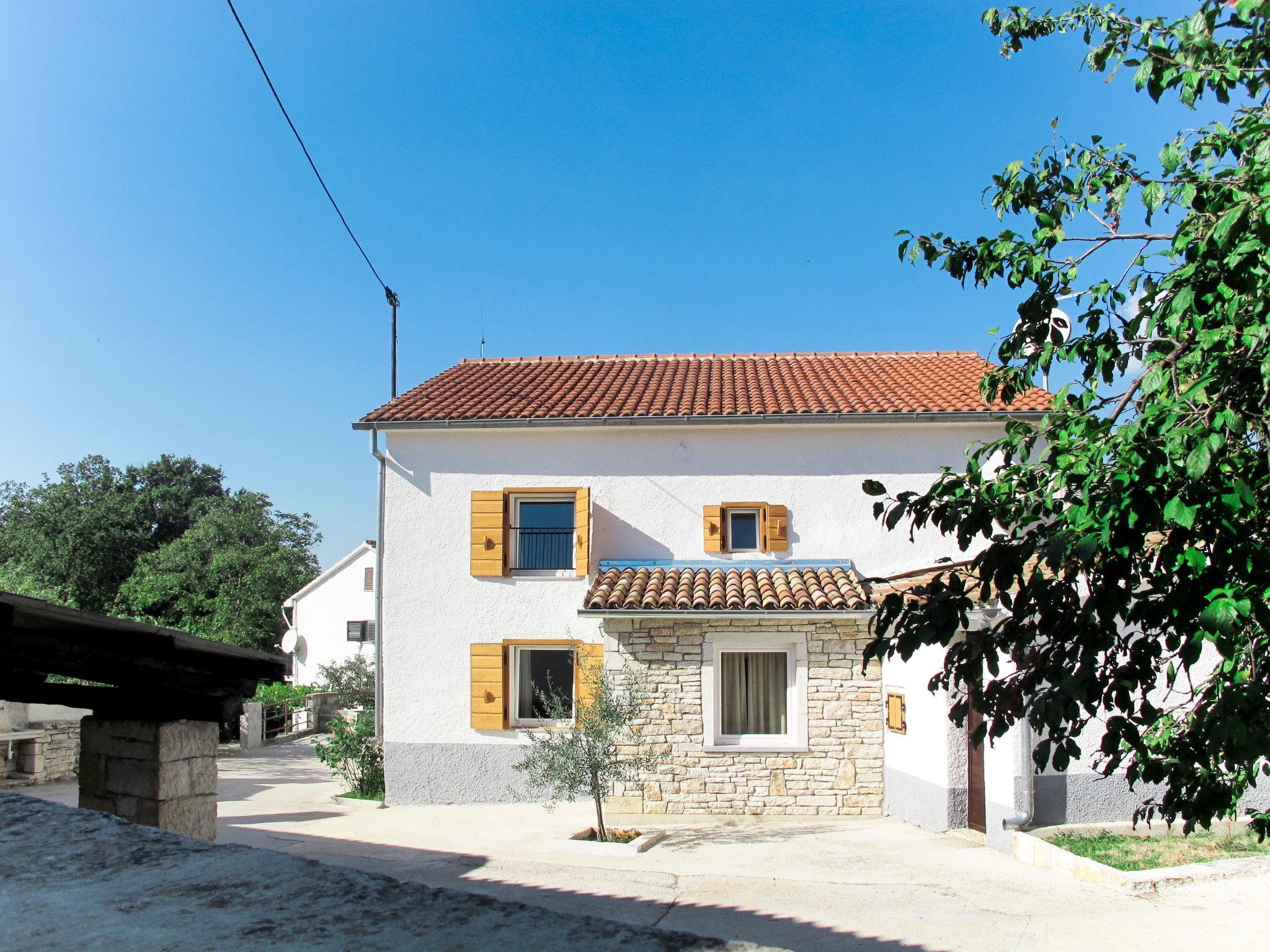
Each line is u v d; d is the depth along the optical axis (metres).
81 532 45.09
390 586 14.95
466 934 1.75
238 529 42.78
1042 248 4.46
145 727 5.82
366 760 15.24
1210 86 4.16
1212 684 3.66
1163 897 7.89
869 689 12.92
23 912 1.87
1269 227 3.15
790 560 14.71
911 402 15.03
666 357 19.59
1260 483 3.12
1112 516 2.85
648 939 1.73
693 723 12.92
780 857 10.27
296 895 1.96
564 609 14.66
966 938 7.22
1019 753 10.12
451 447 15.21
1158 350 4.05
